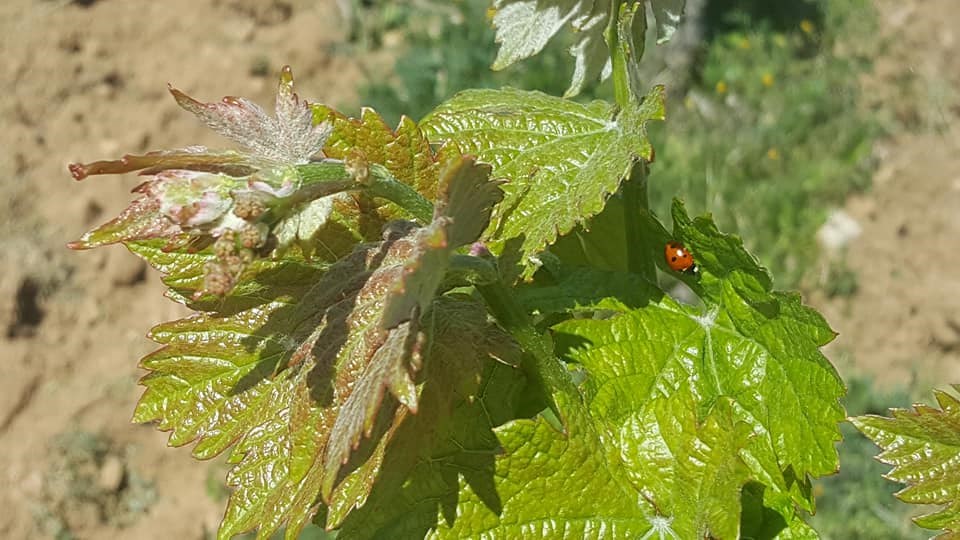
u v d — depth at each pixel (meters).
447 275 0.13
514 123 0.16
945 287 0.75
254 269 0.14
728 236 0.14
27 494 0.64
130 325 0.74
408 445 0.13
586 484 0.14
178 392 0.14
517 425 0.13
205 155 0.12
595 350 0.15
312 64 0.92
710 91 0.86
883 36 0.95
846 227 0.79
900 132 0.86
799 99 0.85
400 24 0.95
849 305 0.75
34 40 0.91
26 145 0.83
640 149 0.14
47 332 0.72
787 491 0.15
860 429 0.14
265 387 0.14
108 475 0.66
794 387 0.15
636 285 0.16
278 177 0.11
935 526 0.14
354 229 0.14
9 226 0.78
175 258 0.14
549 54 0.84
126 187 0.82
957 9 0.98
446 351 0.13
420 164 0.14
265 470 0.13
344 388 0.12
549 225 0.14
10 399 0.69
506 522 0.13
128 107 0.88
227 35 0.94
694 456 0.14
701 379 0.15
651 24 0.87
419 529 0.13
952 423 0.14
